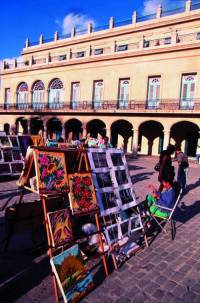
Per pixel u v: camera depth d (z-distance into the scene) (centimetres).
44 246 424
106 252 386
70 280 311
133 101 2338
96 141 1255
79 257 335
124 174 457
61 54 3256
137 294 331
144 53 2258
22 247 434
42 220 430
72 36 3158
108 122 2433
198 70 2036
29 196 724
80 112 2556
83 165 414
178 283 360
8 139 980
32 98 3053
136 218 463
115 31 2816
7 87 3259
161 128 2334
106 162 429
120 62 2406
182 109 2092
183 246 478
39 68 2931
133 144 2297
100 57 2498
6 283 339
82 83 2644
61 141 1211
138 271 384
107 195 407
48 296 320
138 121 2270
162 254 441
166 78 2175
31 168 383
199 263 418
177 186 550
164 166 631
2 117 3275
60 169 355
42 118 2872
